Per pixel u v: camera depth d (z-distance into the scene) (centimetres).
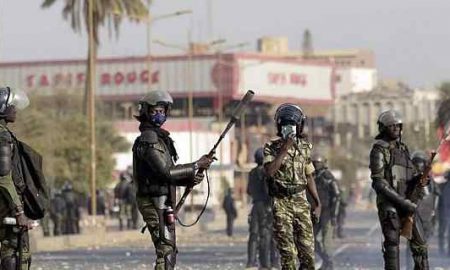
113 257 6938
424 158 5025
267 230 5394
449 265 5397
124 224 12650
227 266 5781
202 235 10212
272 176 3291
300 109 3328
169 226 3016
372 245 7669
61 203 9644
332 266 5128
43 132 17712
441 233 6306
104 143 18675
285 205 3288
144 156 2998
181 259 6462
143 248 8225
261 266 5419
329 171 5144
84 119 18062
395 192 3325
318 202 3366
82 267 5909
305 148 3325
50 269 5759
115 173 19325
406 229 3328
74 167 17738
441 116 10100
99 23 15250
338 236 8612
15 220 3012
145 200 3022
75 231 9812
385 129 3378
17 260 3034
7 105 3058
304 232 3294
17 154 3067
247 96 3078
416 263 3369
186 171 3014
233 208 9938
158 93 3045
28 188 3075
